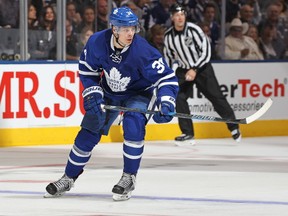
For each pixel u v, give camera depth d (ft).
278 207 27.12
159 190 30.45
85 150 28.19
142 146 27.86
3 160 39.68
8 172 35.47
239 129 50.52
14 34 46.68
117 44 27.07
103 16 48.67
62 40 47.55
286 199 28.78
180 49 45.78
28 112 45.78
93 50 27.45
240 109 50.80
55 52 47.57
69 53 47.96
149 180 33.01
